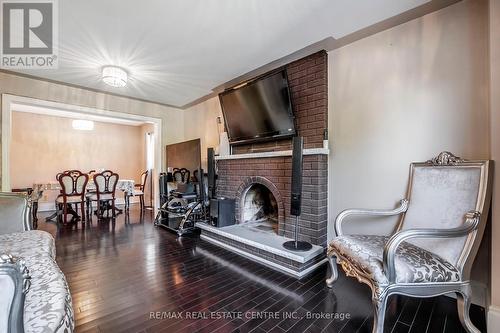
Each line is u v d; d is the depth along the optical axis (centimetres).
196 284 199
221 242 293
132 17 199
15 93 313
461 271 137
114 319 153
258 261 246
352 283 202
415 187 183
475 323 150
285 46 245
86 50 254
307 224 249
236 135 339
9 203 189
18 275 69
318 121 254
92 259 251
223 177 354
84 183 432
